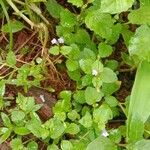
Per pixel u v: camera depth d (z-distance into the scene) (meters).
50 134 0.23
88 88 0.23
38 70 0.25
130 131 0.21
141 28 0.22
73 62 0.24
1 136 0.24
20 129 0.23
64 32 0.25
